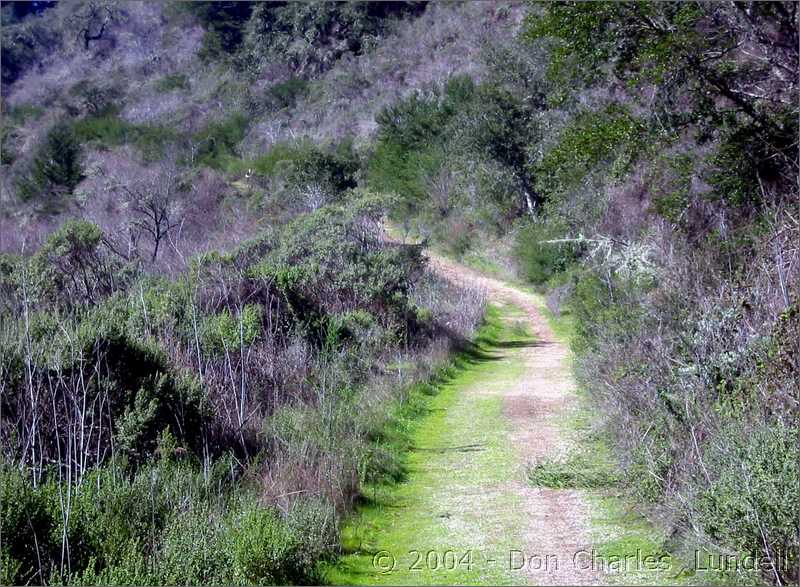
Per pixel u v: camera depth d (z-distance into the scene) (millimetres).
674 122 13477
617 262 13930
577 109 25031
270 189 37375
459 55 56719
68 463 6996
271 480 7715
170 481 7371
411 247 23734
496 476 8664
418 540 6949
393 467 8961
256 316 12742
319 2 72062
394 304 17078
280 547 6078
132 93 71688
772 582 5352
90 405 8148
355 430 9750
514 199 37562
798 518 5312
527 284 31875
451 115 44781
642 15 13039
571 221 27438
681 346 8328
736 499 5488
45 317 10148
